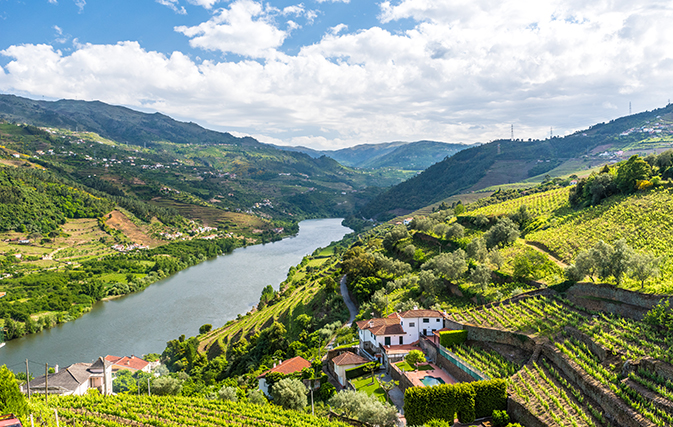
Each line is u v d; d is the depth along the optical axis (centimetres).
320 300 14112
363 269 14100
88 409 6650
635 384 4647
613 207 11856
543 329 6494
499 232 12275
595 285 6975
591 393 4891
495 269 10150
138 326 15075
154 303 17962
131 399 7169
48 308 16462
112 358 11288
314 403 7181
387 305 10300
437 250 14600
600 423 4534
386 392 6556
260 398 7419
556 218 13400
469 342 7275
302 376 7962
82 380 8475
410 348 7875
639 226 10012
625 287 6575
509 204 18488
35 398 6744
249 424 6141
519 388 5397
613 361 5169
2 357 12250
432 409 5241
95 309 17312
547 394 5112
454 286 10131
